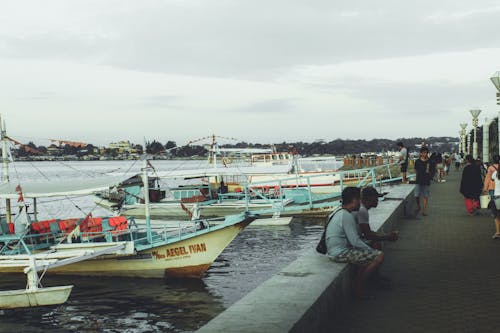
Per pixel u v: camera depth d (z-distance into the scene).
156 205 35.75
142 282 19.72
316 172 41.28
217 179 42.06
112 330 14.37
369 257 6.77
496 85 21.48
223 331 4.11
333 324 5.79
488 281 7.76
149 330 14.34
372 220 11.13
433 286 7.53
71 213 50.91
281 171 40.97
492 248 10.62
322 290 5.41
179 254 19.94
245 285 18.75
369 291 7.29
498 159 12.62
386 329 5.61
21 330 14.45
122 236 22.06
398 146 26.66
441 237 12.20
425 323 5.80
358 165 57.53
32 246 19.58
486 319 5.91
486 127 39.28
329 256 6.95
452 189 27.78
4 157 21.70
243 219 20.55
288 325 4.25
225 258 23.19
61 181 21.97
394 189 21.02
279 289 5.46
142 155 20.92
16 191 19.78
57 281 20.03
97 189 20.61
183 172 36.22
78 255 18.34
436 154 34.03
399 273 8.42
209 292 18.02
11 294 16.20
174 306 16.50
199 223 22.02
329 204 23.28
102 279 20.25
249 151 44.47
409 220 15.59
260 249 25.22
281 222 33.03
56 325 14.86
